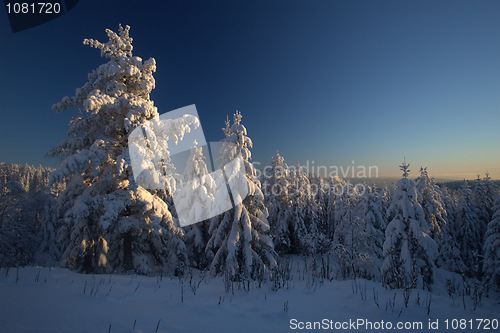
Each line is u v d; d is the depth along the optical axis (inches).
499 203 791.7
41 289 218.7
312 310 236.5
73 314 173.3
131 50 457.4
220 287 344.5
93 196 404.5
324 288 340.2
